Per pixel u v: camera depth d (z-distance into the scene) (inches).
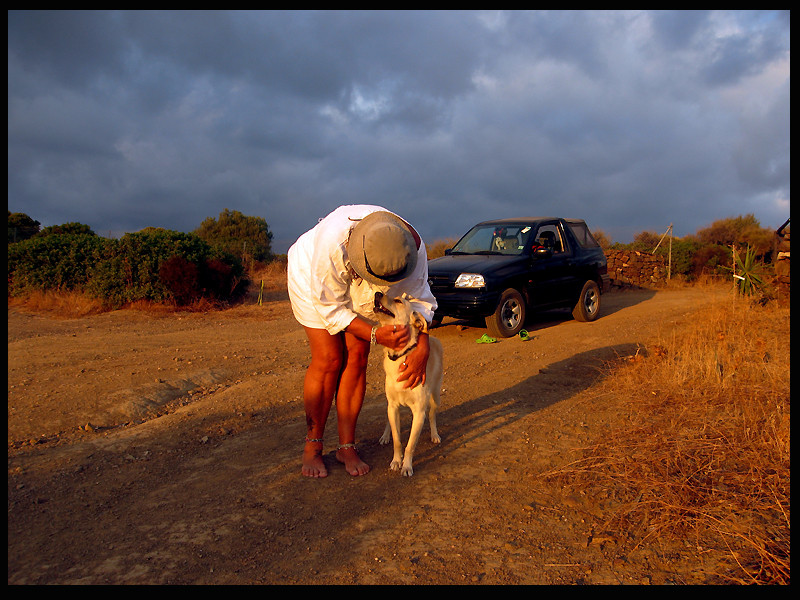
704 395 214.5
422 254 159.5
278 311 545.3
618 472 151.7
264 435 190.5
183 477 155.8
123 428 202.4
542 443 179.0
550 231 423.5
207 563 112.1
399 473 159.2
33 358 298.4
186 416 208.5
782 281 429.1
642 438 174.1
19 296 559.5
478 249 417.1
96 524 128.1
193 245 587.8
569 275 420.8
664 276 810.2
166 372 269.3
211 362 294.4
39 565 110.2
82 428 198.8
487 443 181.2
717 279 837.8
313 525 128.8
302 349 338.0
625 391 228.1
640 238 1053.2
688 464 153.5
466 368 285.3
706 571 109.8
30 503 137.6
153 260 556.1
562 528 127.2
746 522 125.2
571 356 303.7
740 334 314.8
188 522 129.6
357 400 160.6
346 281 147.9
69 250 573.3
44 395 227.6
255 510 135.9
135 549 117.1
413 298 157.9
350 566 111.8
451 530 126.3
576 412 209.2
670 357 264.2
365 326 146.9
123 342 355.6
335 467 163.0
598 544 120.2
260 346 346.6
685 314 443.2
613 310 504.4
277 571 109.8
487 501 140.4
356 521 130.7
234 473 158.6
